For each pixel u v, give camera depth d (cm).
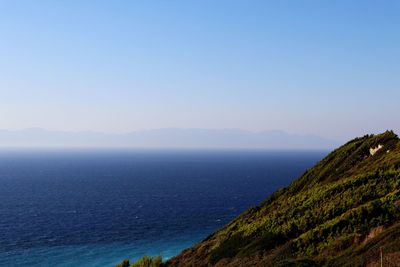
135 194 15625
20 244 7512
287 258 2133
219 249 3023
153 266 3384
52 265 6231
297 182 4853
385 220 2022
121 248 7294
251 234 2961
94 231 8694
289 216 2938
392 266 1454
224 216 10662
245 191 16675
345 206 2545
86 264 6312
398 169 2689
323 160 4997
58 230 8788
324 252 2023
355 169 3828
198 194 15662
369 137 4731
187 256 3469
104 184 19588
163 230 8838
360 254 1750
